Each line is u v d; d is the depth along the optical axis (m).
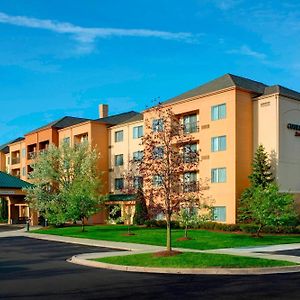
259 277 16.78
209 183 43.81
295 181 42.53
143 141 22.80
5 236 41.78
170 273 17.84
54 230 45.38
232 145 42.16
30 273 18.03
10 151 81.56
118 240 33.19
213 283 15.30
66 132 64.19
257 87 45.53
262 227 36.25
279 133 41.53
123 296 12.94
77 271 18.52
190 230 40.06
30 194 50.81
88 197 42.84
